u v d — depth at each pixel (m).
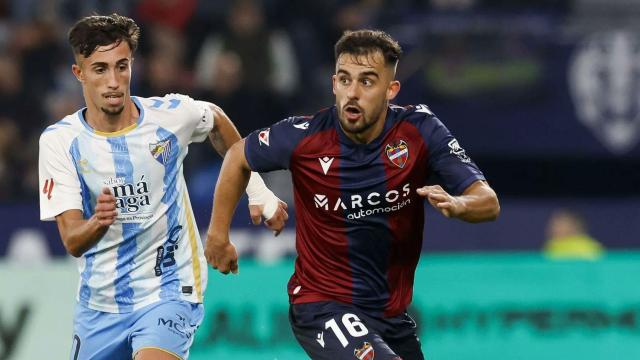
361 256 18.86
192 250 19.95
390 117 18.62
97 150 19.14
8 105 39.97
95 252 19.44
